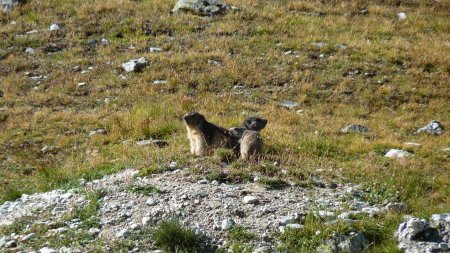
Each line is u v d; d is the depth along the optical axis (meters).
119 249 27.56
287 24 82.56
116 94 64.00
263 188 34.06
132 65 69.38
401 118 59.41
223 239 28.33
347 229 28.72
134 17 82.62
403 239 28.50
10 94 64.25
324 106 61.97
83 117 57.28
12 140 52.81
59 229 29.69
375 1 95.06
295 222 29.70
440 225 29.19
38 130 54.88
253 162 37.50
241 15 84.00
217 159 37.72
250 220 29.86
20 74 69.62
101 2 87.56
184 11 85.62
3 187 42.06
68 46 76.62
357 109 61.41
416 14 90.44
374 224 29.45
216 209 30.73
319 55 73.81
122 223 29.84
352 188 35.69
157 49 74.94
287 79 67.69
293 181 35.41
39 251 27.59
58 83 67.06
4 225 31.55
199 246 27.88
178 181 34.59
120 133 52.28
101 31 79.94
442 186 39.41
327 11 89.19
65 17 83.81
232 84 66.50
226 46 75.06
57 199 33.84
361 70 70.38
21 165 47.53
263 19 83.69
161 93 64.19
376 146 48.94
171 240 27.91
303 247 27.59
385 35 82.12
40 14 84.44
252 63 70.62
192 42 76.81
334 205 32.19
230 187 33.66
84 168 41.50
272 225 29.31
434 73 70.44
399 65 72.38
